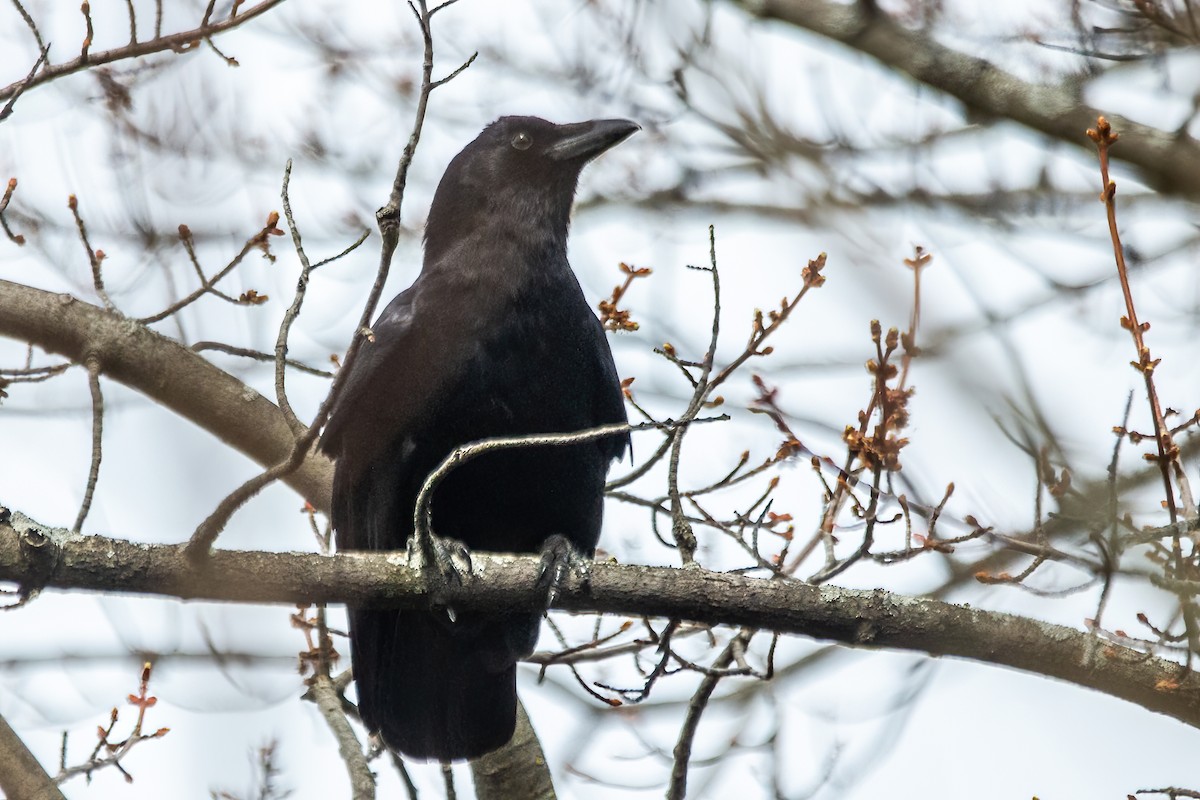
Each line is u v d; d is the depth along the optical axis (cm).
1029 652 947
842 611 940
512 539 1146
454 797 1106
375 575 912
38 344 1195
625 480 1134
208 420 1198
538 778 1234
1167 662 943
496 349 1102
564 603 957
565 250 1207
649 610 947
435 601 930
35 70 1023
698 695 966
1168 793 950
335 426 1114
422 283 1156
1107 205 871
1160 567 935
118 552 841
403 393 1090
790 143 1351
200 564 848
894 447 934
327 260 824
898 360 1034
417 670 1095
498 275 1130
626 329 1174
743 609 937
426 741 1102
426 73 770
